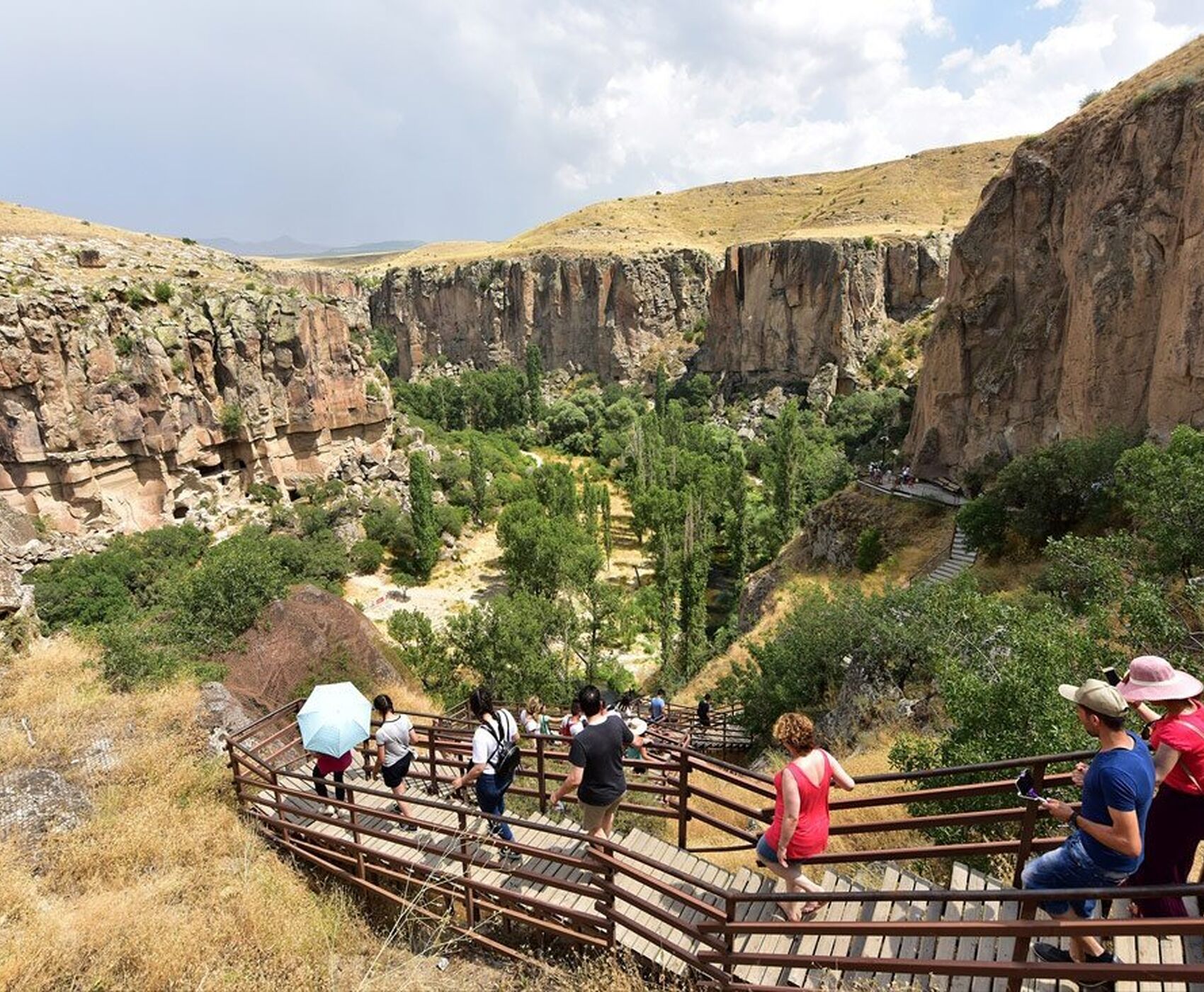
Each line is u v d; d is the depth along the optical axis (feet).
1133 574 50.01
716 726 84.07
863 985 17.94
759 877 24.64
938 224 372.99
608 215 567.59
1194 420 87.30
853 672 66.69
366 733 31.30
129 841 29.66
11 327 167.73
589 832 23.38
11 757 35.32
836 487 209.97
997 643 44.73
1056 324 119.24
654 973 21.29
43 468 175.73
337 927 24.99
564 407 387.34
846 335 329.11
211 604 69.51
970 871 21.38
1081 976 13.71
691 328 458.91
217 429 210.79
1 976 20.92
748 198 570.05
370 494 244.01
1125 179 102.99
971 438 134.10
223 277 237.66
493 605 107.96
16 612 51.70
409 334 542.98
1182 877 17.30
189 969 22.38
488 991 22.39
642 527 238.27
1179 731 17.06
